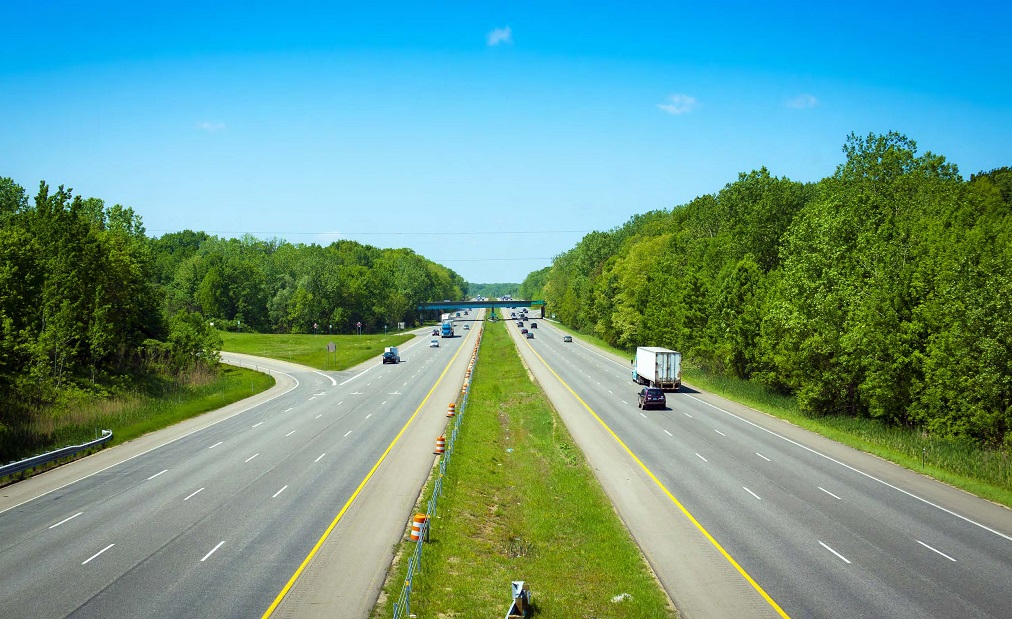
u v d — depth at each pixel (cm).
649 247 11925
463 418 4834
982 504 2855
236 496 2850
